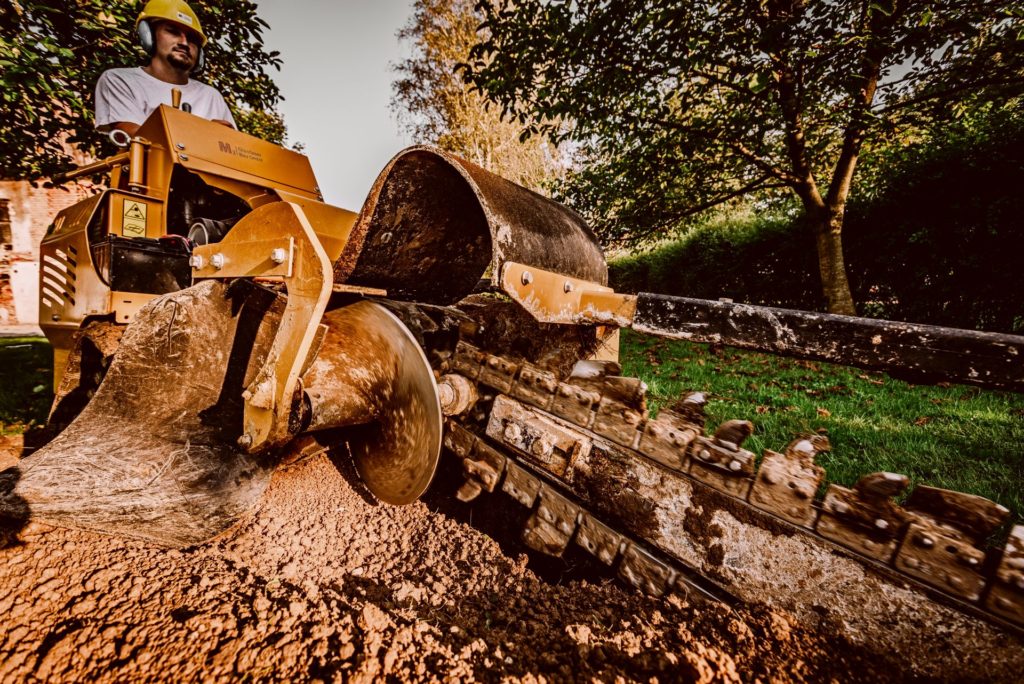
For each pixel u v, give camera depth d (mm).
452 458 2320
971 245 6105
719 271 10039
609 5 4512
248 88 6441
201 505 1659
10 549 1619
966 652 905
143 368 1867
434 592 1547
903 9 4168
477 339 1961
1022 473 2467
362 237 1562
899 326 1039
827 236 6883
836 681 1025
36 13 3609
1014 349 896
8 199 12680
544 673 1176
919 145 6516
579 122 5629
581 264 1753
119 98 3135
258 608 1399
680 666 1140
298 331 1297
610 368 1592
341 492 2240
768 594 1159
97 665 1170
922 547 960
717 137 6297
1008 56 4598
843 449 2895
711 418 3572
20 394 3869
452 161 1357
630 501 1381
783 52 4383
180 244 2430
